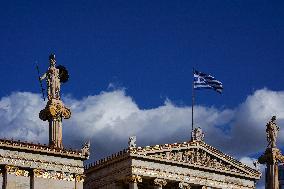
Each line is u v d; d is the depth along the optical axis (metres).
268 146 107.62
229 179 104.12
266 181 108.31
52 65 85.94
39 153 76.38
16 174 74.25
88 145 79.88
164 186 99.06
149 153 93.81
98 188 97.25
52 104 83.56
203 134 102.81
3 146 73.69
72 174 78.38
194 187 100.94
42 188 75.44
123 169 93.00
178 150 98.00
